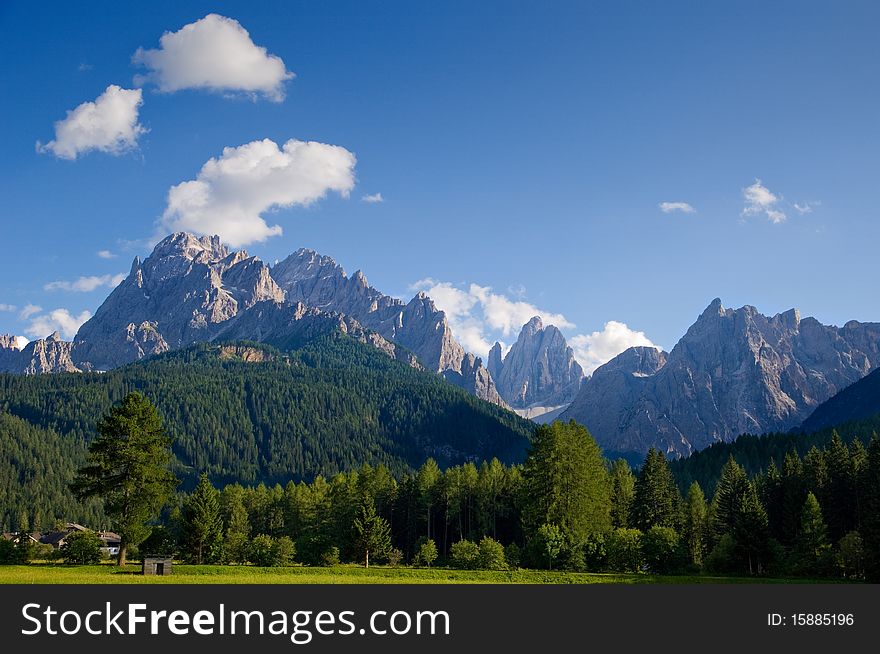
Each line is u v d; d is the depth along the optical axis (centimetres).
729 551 8756
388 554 9975
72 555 7788
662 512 11569
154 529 8556
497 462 13912
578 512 9012
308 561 9494
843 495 10756
